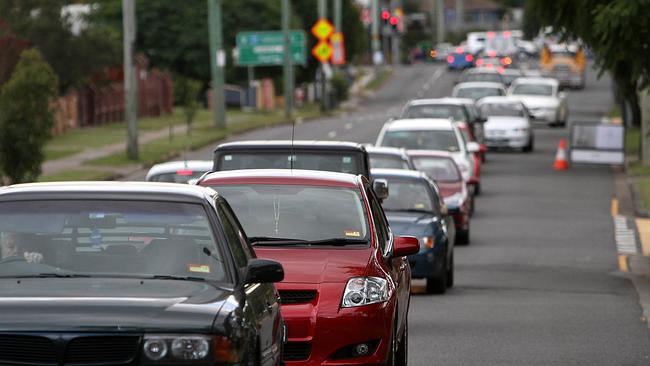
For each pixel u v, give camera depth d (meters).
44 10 144.00
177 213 22.91
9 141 73.56
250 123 158.62
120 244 22.36
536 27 71.94
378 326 28.98
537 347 38.25
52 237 22.41
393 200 52.94
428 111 108.62
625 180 105.44
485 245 69.75
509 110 129.50
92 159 108.56
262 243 30.89
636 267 62.22
